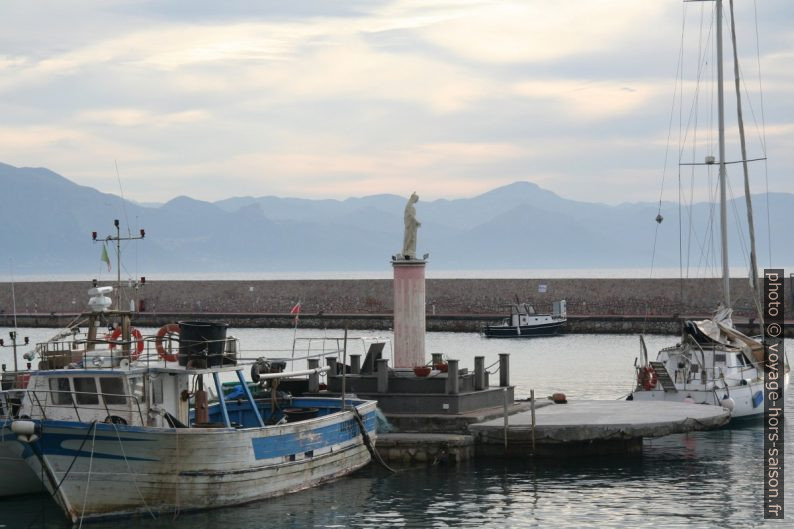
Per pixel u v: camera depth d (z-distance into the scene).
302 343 92.50
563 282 115.56
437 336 106.19
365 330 110.19
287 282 124.50
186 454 29.98
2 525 29.91
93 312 32.97
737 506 32.25
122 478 29.56
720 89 62.28
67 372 30.95
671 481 35.75
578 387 63.62
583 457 39.50
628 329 105.94
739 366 50.41
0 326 117.75
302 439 33.44
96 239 34.19
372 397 40.50
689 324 50.91
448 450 37.78
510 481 35.53
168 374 32.03
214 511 30.97
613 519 30.77
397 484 35.00
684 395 48.25
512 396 44.09
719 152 61.91
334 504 32.28
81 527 29.56
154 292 127.25
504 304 116.19
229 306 125.19
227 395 38.12
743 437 45.28
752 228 64.62
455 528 29.78
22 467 32.09
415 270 42.84
